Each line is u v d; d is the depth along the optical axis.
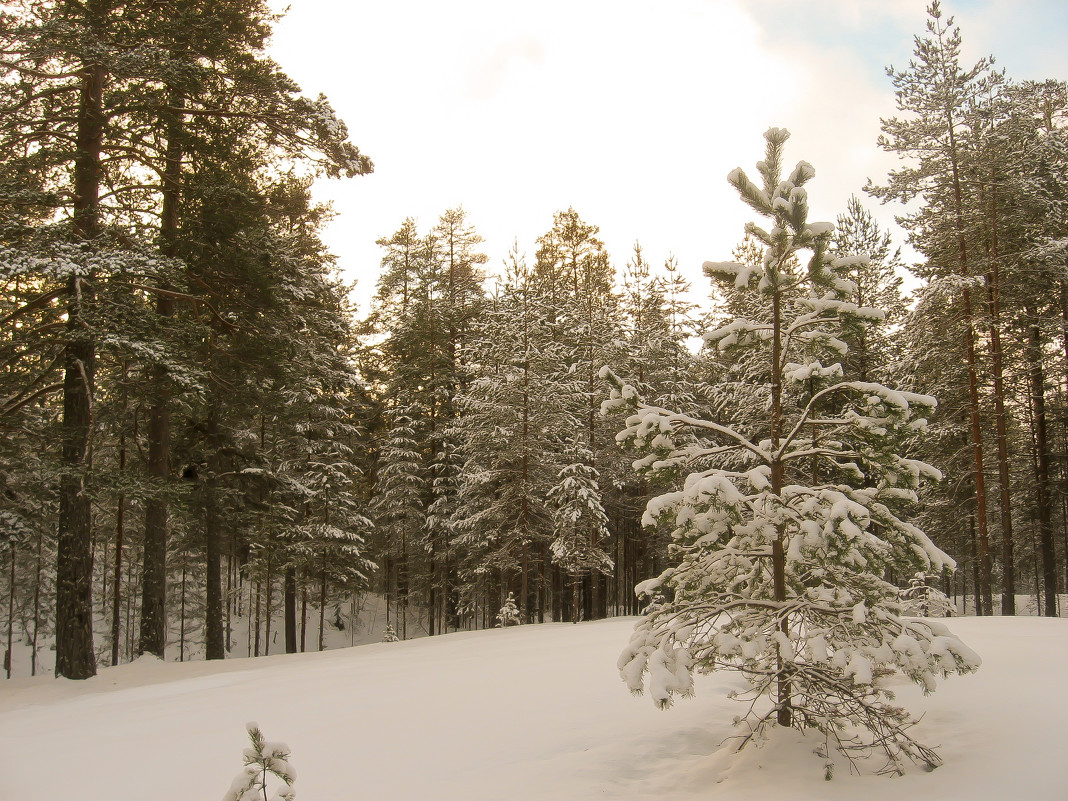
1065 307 22.88
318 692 9.94
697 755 5.86
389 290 37.16
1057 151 22.03
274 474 21.69
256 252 18.08
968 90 21.86
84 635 14.01
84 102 14.93
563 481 24.44
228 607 33.38
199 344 16.80
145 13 15.31
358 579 28.41
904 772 5.01
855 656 4.94
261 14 17.61
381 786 5.57
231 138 16.47
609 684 8.72
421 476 32.19
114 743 7.84
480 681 9.58
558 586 31.81
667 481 6.37
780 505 5.82
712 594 5.94
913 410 5.63
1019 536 26.55
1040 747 5.05
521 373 25.28
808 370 6.36
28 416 15.41
